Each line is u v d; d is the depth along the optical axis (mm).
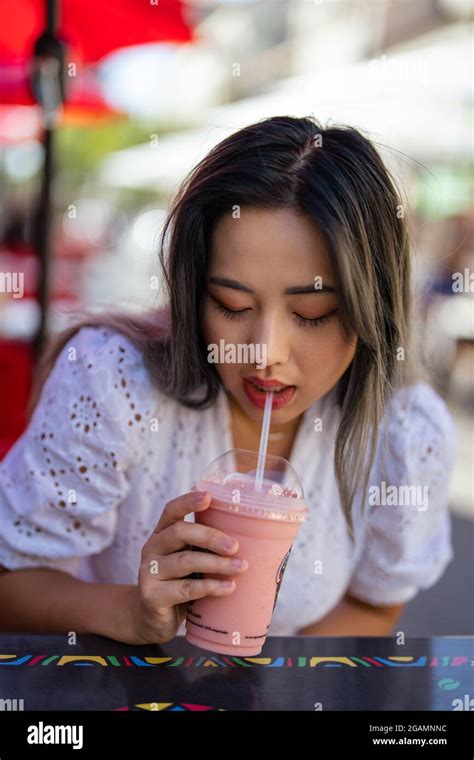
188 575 1159
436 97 7332
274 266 1166
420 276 1571
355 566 1611
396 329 1326
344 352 1248
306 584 1528
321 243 1161
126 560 1518
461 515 5133
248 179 1153
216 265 1198
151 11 4375
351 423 1354
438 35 8414
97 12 4289
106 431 1367
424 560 1588
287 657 1229
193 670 1160
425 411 1533
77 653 1189
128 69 6910
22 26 4289
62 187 15695
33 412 1538
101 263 11398
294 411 1272
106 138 15242
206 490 1130
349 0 13258
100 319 1449
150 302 1491
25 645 1205
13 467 1418
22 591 1355
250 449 1509
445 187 7973
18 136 7648
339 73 6977
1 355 3639
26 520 1385
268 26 15523
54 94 3439
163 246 1350
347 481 1396
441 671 1208
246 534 1093
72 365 1403
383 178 1242
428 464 1527
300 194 1151
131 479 1450
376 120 6828
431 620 3775
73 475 1372
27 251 6430
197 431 1450
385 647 1284
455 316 7645
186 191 1240
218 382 1366
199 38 4637
